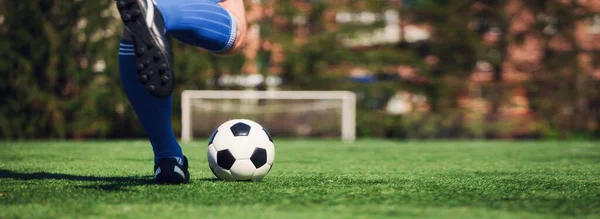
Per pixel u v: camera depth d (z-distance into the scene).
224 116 12.49
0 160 5.60
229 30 3.24
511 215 2.41
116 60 12.29
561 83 15.84
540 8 15.79
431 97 15.62
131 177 3.86
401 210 2.50
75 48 12.24
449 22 15.48
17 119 12.02
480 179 3.91
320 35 14.91
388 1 15.24
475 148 8.59
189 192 2.95
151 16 2.68
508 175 4.33
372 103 14.95
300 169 4.82
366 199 2.79
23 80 11.84
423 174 4.36
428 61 16.23
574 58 15.79
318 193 2.97
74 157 6.06
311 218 2.32
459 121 13.87
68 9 12.01
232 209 2.49
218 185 3.25
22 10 11.71
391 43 15.96
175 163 3.26
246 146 3.49
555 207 2.60
